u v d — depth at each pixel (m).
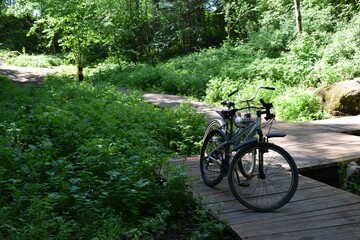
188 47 27.64
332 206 4.46
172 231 4.41
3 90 14.88
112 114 9.77
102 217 4.22
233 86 13.59
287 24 18.72
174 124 9.04
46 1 19.91
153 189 5.06
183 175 4.98
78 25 20.22
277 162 4.62
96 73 23.58
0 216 4.03
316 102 11.20
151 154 6.21
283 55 15.96
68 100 12.98
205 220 4.44
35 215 4.05
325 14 17.80
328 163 6.08
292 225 4.03
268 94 12.09
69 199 4.72
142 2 29.25
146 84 19.03
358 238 3.71
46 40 34.62
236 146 4.75
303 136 8.16
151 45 27.64
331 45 13.89
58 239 3.77
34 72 25.53
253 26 23.36
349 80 11.35
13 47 34.97
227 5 24.73
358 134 8.62
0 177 5.16
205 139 5.53
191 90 15.62
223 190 5.20
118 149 6.40
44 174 5.51
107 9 24.00
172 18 27.33
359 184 5.89
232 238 4.10
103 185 4.89
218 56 20.33
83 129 7.89
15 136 7.47
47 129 8.16
